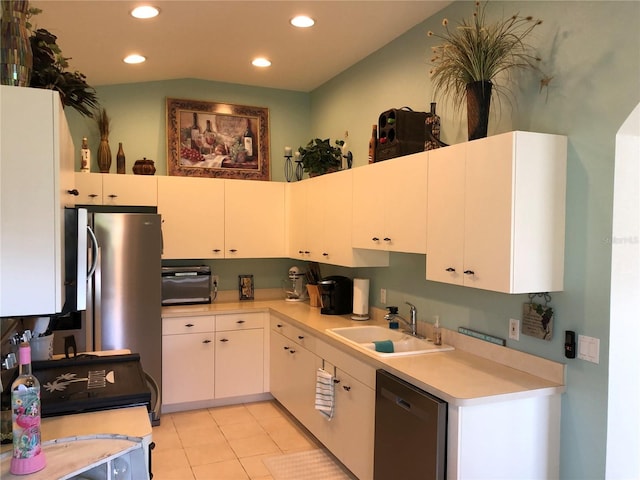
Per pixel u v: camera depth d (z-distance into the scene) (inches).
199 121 183.6
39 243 61.3
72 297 72.2
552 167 85.7
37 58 79.4
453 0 114.5
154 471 124.6
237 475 122.9
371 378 106.9
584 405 84.5
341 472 124.5
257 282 194.1
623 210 80.7
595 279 82.6
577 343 85.6
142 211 161.6
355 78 162.2
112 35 126.5
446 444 83.6
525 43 95.6
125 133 175.3
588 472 83.9
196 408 167.6
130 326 150.5
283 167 197.0
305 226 167.3
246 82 186.9
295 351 150.6
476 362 102.3
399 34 136.1
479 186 89.7
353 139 164.4
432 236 102.0
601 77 81.7
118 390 79.9
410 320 130.3
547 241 85.6
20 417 56.5
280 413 164.4
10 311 60.4
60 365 93.7
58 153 62.0
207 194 173.2
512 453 85.0
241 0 111.0
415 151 119.6
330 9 118.3
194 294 177.3
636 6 76.4
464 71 96.0
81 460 59.9
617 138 80.0
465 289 112.3
